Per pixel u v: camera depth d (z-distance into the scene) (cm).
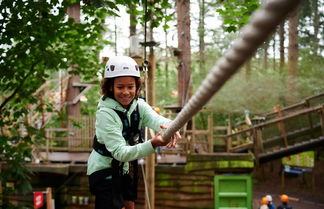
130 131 175
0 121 473
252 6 372
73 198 917
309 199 1404
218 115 1477
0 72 417
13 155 469
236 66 39
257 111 1357
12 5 366
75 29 443
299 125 1248
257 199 1416
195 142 932
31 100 484
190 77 1156
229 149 1006
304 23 1193
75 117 1037
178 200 902
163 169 914
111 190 178
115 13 420
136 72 168
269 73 1330
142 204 875
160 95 1977
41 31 390
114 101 171
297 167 1527
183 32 1158
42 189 920
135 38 685
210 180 891
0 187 517
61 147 1049
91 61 551
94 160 182
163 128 174
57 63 448
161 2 446
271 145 1190
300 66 1263
